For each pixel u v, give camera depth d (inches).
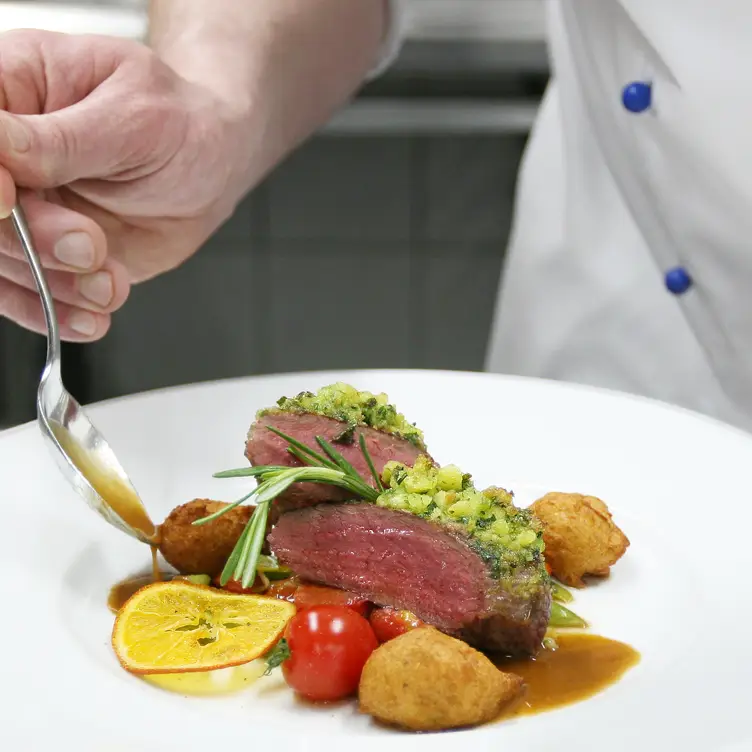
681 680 18.5
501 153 42.0
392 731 18.6
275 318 44.9
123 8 41.2
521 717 18.7
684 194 25.8
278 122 26.7
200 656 19.6
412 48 38.8
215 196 24.9
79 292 22.8
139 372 45.7
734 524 22.1
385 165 42.4
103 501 21.1
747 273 25.6
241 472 21.4
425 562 20.8
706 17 24.5
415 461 22.4
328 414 22.7
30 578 21.0
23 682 18.7
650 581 21.4
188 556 21.7
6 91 22.1
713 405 27.8
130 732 17.7
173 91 23.3
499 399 25.4
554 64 28.4
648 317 28.0
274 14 26.3
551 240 29.0
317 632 19.2
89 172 21.9
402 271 43.9
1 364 41.9
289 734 17.7
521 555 20.3
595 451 24.1
